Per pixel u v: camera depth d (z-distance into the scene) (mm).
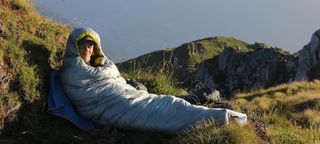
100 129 3506
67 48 3643
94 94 3518
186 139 3271
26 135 3303
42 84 3555
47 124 3480
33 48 3676
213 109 3490
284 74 40219
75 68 3531
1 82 3275
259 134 3658
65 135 3391
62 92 3600
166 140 3436
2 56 3344
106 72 3578
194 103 4090
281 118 5332
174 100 3562
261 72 41844
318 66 36594
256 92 19734
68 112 3557
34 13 4270
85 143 3330
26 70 3439
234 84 43906
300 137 4266
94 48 3732
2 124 3240
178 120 3459
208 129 3338
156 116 3479
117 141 3412
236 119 3484
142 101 3537
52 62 3832
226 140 3240
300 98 15641
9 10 3957
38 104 3488
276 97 17594
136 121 3490
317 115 10219
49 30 4066
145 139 3453
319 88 19594
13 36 3564
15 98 3326
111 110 3510
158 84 4691
